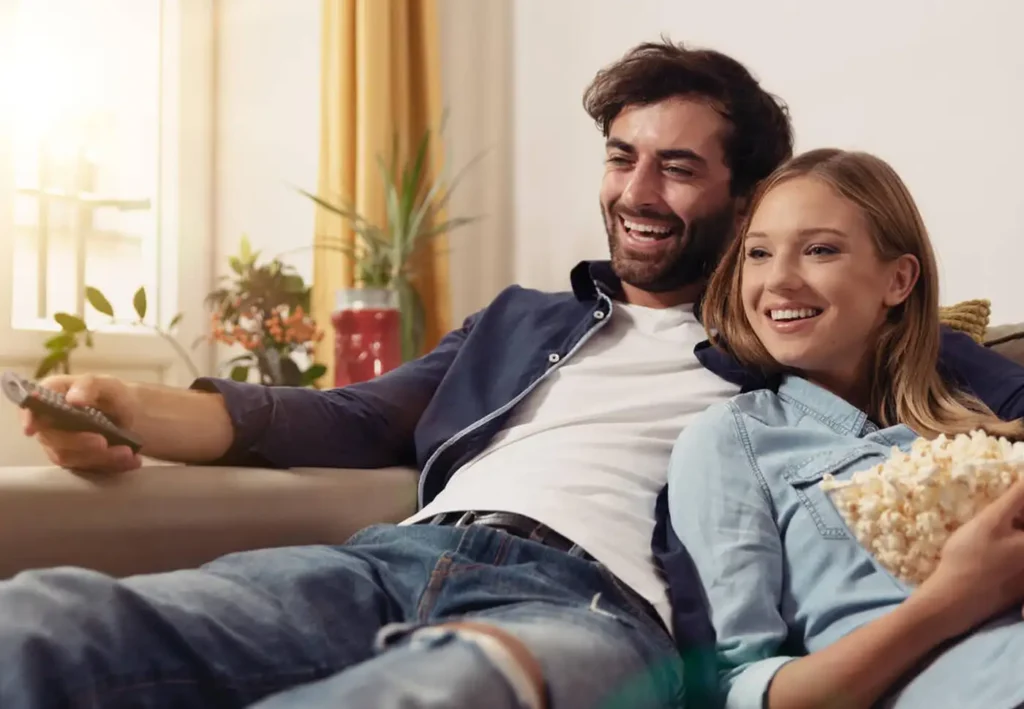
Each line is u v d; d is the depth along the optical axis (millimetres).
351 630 881
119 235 2445
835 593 938
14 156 2154
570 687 711
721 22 2186
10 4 2125
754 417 1096
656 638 915
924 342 1107
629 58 1457
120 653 687
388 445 1353
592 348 1348
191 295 2535
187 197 2535
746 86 1435
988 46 1810
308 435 1254
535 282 2557
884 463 900
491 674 627
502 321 1424
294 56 2598
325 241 2480
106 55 2400
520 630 738
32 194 2270
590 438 1185
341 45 2457
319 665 820
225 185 2605
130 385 1103
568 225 2486
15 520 949
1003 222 1793
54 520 972
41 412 962
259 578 866
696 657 945
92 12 2363
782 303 1092
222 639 765
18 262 2252
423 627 683
